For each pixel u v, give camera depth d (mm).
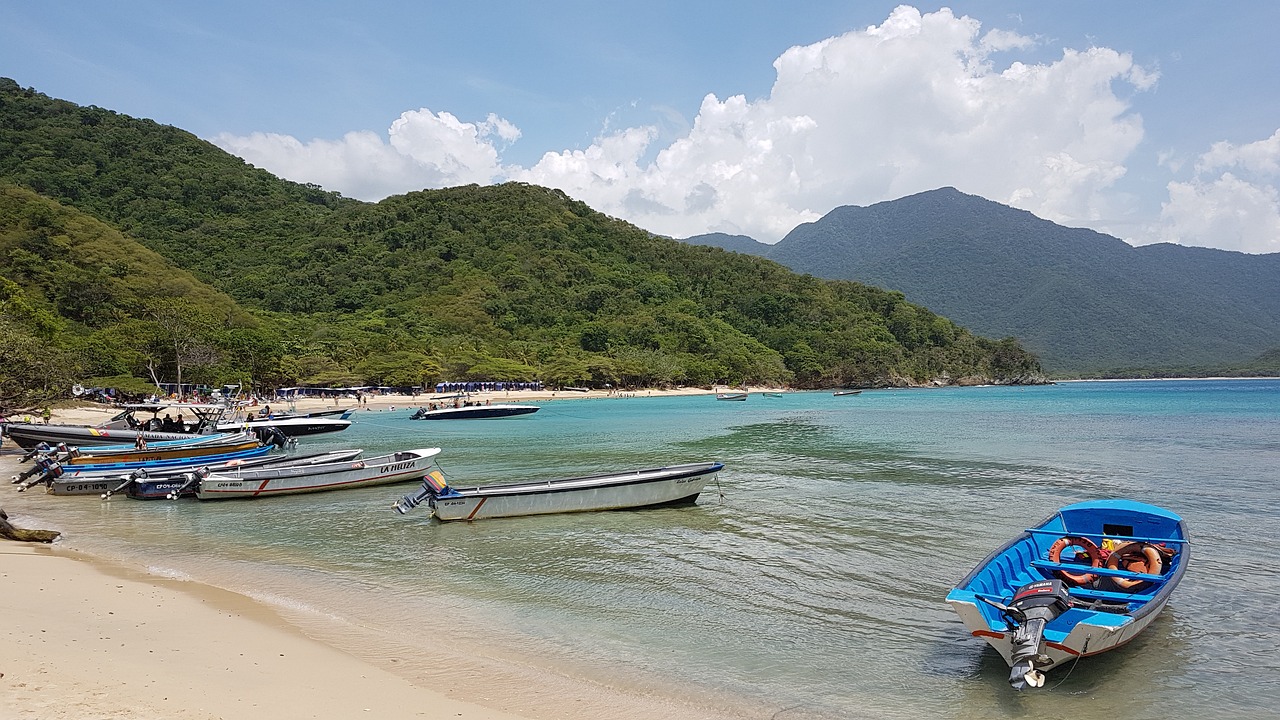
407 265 191375
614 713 8852
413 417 73250
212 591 13727
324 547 18172
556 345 158375
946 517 21375
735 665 10680
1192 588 14453
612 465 34031
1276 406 87562
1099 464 33500
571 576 15445
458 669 10086
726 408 96625
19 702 7285
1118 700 9711
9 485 28812
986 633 10109
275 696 8391
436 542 18688
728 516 21625
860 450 40125
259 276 174250
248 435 38188
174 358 88750
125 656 9258
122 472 27375
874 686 10062
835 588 14523
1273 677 10398
